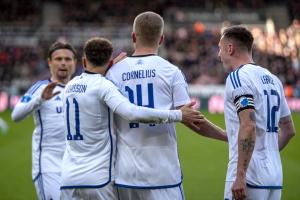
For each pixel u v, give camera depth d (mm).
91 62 11680
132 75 11469
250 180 10875
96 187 11148
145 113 10797
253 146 10547
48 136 14461
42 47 81375
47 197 14227
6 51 79875
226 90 11148
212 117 57156
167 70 11438
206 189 26406
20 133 46375
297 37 91812
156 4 101875
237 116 10984
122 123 11469
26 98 14375
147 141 11281
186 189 26422
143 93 11367
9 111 62375
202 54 83125
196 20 98188
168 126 11398
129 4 102000
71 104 11547
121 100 10992
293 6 104375
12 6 99625
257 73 11172
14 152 37438
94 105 11344
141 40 11602
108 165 11328
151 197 11195
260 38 89812
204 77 75562
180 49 84562
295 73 79062
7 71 75125
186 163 33875
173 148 11445
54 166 14320
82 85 11539
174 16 98750
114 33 86562
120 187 11312
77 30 86812
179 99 11359
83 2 102250
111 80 11625
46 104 14516
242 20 99875
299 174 29375
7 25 91250
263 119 11047
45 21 98812
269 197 11148
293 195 24266
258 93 10977
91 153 11352
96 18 98312
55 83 13984
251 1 103375
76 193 11289
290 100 67312
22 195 24906
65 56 15062
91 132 11352
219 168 32219
